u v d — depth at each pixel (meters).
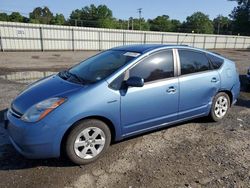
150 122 3.97
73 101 3.22
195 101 4.51
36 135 3.06
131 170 3.31
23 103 3.36
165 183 3.05
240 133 4.62
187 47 4.51
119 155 3.69
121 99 3.55
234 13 92.06
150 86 3.85
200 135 4.47
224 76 4.96
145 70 3.86
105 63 4.04
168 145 4.04
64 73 4.30
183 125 4.91
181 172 3.29
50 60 19.12
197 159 3.63
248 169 3.40
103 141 3.54
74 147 3.30
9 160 3.48
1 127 4.54
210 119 5.05
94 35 33.00
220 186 3.02
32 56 22.03
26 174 3.17
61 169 3.30
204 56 4.75
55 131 3.12
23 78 10.27
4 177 3.10
